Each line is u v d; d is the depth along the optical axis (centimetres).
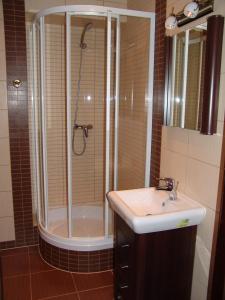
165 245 152
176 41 176
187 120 168
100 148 303
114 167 247
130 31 232
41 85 227
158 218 142
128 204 176
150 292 156
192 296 173
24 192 259
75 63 276
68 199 228
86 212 302
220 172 142
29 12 239
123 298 172
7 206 257
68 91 219
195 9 145
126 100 246
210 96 139
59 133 287
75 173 300
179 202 167
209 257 155
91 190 307
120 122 245
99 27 262
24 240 268
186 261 160
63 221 288
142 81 230
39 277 222
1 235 261
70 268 228
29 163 255
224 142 138
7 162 249
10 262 242
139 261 149
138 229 140
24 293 205
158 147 211
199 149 159
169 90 187
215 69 136
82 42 272
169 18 167
